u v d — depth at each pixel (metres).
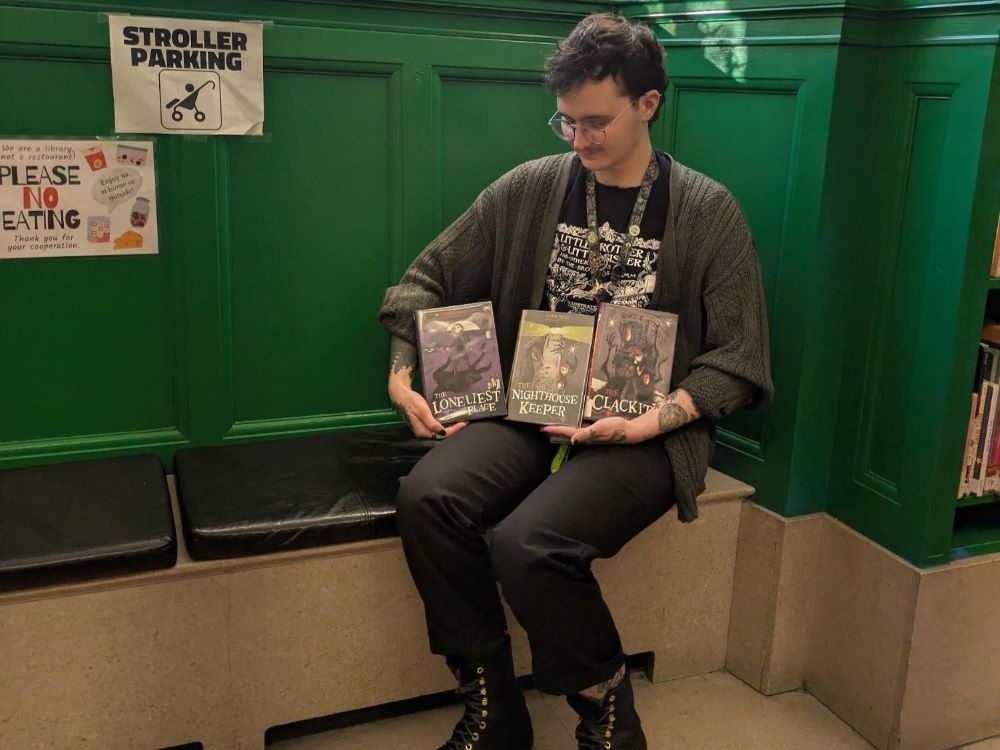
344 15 1.88
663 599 1.99
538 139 2.12
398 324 1.81
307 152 1.94
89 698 1.59
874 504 1.84
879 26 1.74
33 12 1.67
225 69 1.82
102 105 1.77
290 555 1.66
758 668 2.03
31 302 1.81
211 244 1.89
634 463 1.63
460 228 1.85
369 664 1.79
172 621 1.61
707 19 1.96
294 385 2.05
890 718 1.83
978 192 1.60
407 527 1.60
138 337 1.91
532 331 1.72
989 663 1.88
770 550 1.95
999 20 1.54
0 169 1.72
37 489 1.72
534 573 1.49
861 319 1.84
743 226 1.70
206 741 1.70
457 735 1.66
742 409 2.00
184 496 1.72
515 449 1.70
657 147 2.13
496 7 1.98
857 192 1.80
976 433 1.77
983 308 1.67
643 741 1.65
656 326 1.69
